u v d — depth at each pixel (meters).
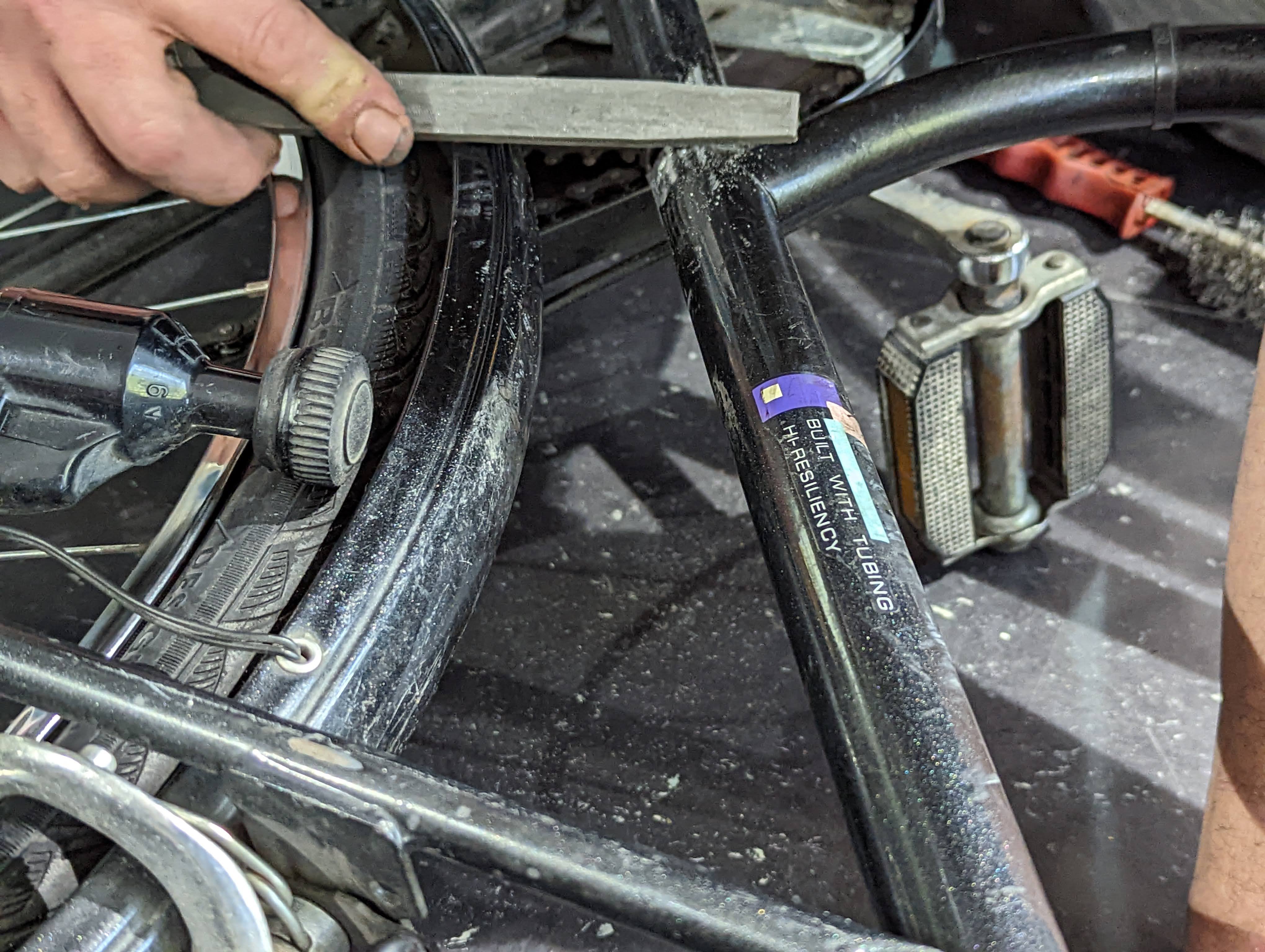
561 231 1.08
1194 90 0.88
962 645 1.22
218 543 0.70
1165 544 1.28
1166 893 1.02
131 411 0.59
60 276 1.12
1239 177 1.66
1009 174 1.70
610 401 1.49
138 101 0.75
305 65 0.77
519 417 0.75
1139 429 1.39
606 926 1.01
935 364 1.04
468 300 0.77
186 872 0.43
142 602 0.59
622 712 1.18
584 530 1.35
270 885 0.46
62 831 0.53
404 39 1.00
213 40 0.76
